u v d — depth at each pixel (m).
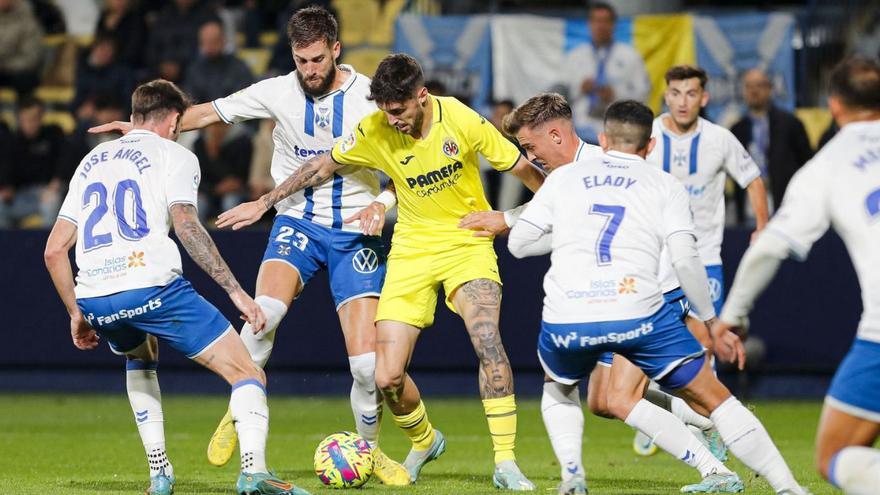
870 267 15.13
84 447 30.86
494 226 21.67
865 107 16.00
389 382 21.92
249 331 24.16
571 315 18.02
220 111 24.88
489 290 22.08
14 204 49.97
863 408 15.21
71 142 48.94
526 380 42.91
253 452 19.20
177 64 50.38
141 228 19.75
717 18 44.91
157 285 19.58
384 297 22.38
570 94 45.72
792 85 44.59
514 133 21.22
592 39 45.56
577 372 18.73
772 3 56.19
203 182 46.78
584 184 18.53
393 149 22.12
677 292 22.67
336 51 24.08
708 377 18.20
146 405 21.09
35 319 45.50
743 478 23.12
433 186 22.12
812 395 41.78
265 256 24.92
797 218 15.66
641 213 18.23
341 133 24.27
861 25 45.19
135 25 53.00
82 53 52.91
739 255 40.97
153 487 20.80
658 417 20.03
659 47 45.16
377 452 22.73
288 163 25.08
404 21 46.81
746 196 42.66
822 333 41.06
